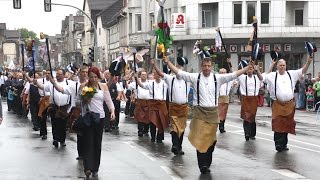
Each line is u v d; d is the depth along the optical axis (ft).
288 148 51.55
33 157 46.91
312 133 65.10
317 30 156.46
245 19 157.69
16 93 98.78
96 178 37.29
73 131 37.58
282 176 37.91
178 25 165.68
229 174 38.75
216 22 162.50
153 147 53.78
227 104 66.13
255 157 46.52
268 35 154.92
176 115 49.16
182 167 41.86
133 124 79.92
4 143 56.90
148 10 196.75
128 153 49.44
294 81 49.67
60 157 46.91
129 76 67.51
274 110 49.70
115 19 241.35
